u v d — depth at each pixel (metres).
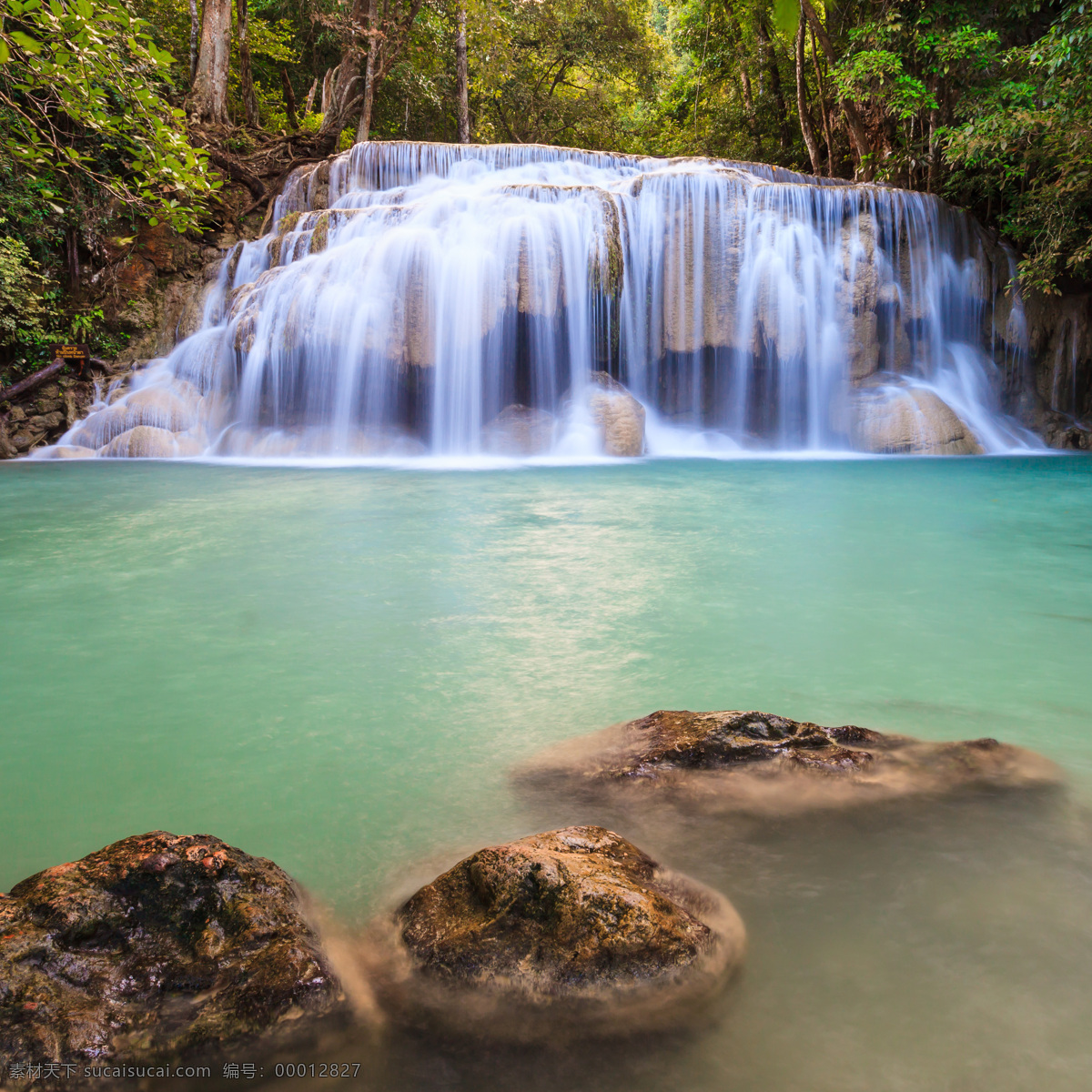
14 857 2.10
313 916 1.83
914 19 21.28
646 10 38.94
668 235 16.88
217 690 3.36
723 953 1.67
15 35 6.18
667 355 17.22
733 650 3.86
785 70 30.34
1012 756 2.63
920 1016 1.49
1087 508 8.61
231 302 16.72
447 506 8.73
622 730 2.85
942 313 18.55
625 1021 1.50
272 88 32.69
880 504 8.94
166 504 8.84
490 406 15.73
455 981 1.60
